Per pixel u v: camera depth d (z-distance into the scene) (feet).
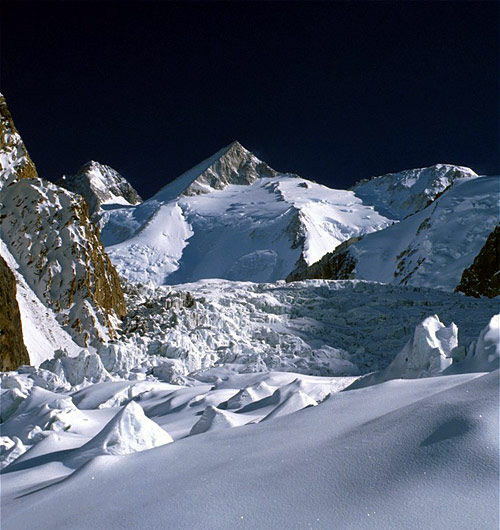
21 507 14.43
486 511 9.48
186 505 11.86
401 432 12.74
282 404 24.72
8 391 52.85
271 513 10.93
